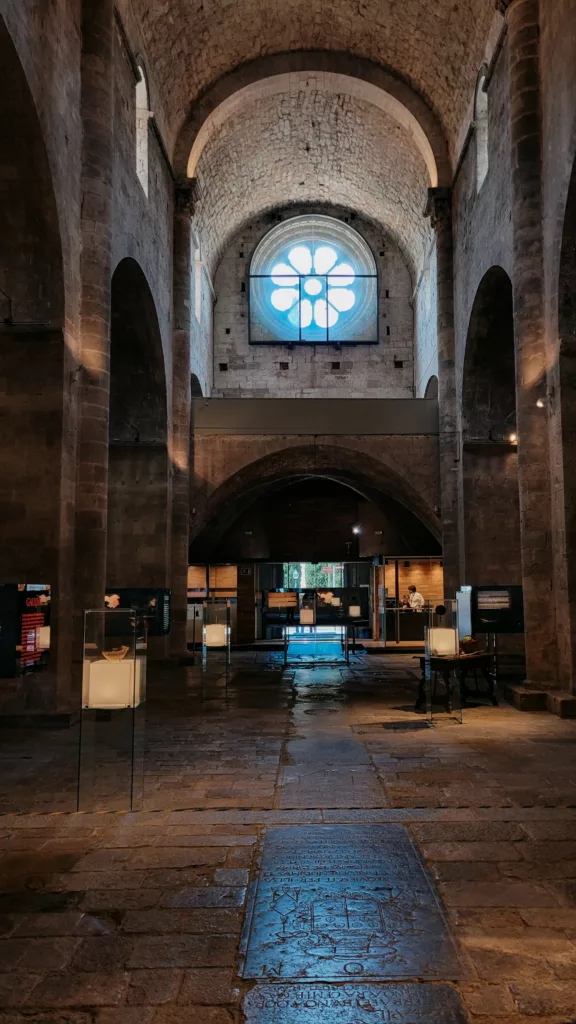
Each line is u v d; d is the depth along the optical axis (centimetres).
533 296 1198
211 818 594
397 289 2858
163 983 356
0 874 485
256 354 2830
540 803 630
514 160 1232
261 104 2142
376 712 1108
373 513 2848
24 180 1016
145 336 1709
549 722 1015
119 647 630
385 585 2242
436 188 1966
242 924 413
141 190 1515
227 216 2648
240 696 1289
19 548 1048
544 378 1188
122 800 643
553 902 437
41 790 686
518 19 1230
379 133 2242
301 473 2311
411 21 1719
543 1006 334
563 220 1108
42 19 986
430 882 467
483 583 1817
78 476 1120
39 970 367
